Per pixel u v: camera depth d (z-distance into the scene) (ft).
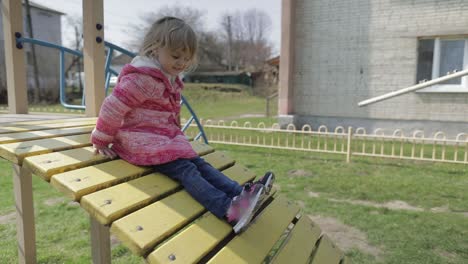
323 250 8.23
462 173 21.08
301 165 23.02
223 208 6.19
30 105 72.33
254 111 71.51
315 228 8.69
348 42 33.14
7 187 18.31
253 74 126.00
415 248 11.66
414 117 31.50
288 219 7.99
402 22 30.99
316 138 33.27
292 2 34.40
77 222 13.80
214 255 5.81
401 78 31.53
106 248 9.14
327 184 18.71
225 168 8.89
